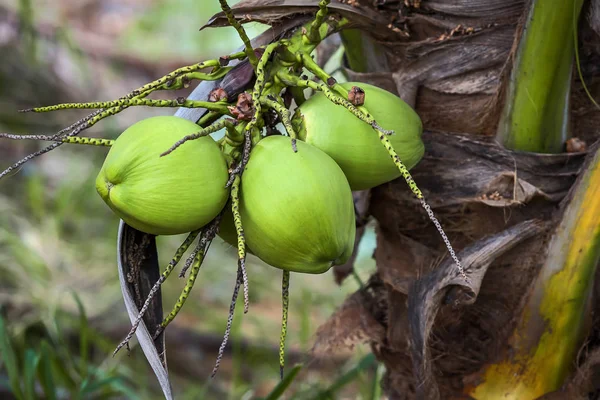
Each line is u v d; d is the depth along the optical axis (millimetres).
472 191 3373
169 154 2990
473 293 3264
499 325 3400
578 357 3377
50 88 8086
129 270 3199
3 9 8219
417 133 3219
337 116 3121
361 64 3506
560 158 3332
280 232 3010
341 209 3031
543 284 3334
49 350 4031
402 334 3551
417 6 3373
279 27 3250
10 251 6023
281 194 2996
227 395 5203
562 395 3381
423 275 3410
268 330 5816
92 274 6047
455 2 3352
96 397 4441
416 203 3438
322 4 3123
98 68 8734
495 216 3363
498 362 3402
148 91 3088
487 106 3363
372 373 4816
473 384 3420
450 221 3418
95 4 10508
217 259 6590
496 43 3344
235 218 2971
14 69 7957
